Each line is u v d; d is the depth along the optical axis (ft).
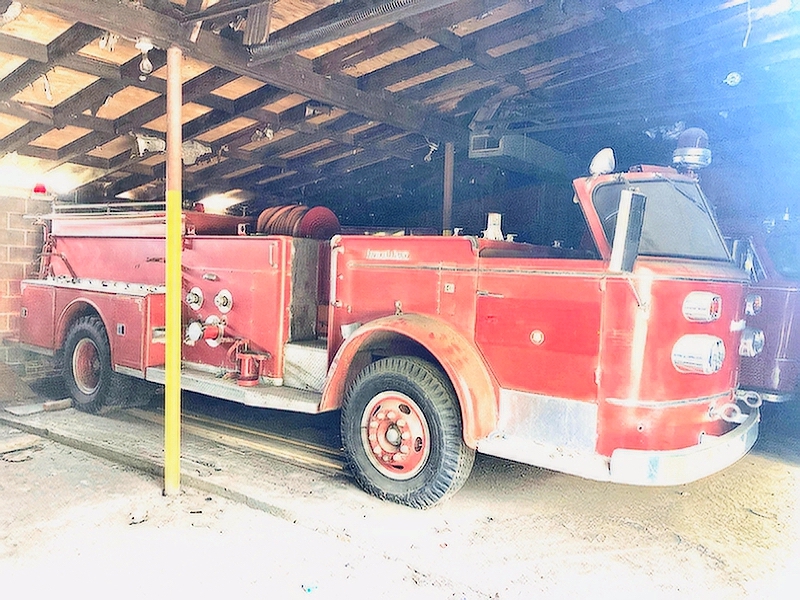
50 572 10.14
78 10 11.62
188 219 17.58
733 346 12.44
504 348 12.00
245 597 9.63
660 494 14.37
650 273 10.59
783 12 16.34
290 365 15.17
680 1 16.47
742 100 19.81
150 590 9.72
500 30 17.16
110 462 15.52
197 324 15.81
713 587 10.29
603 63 20.02
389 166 28.17
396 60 18.61
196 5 13.30
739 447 11.46
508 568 10.69
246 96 19.57
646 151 25.08
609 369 10.80
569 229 27.27
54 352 20.33
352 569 10.57
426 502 12.60
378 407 13.20
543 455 11.19
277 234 17.12
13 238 23.36
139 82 17.04
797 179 22.31
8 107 18.19
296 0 14.43
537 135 25.52
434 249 12.91
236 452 16.24
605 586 10.21
